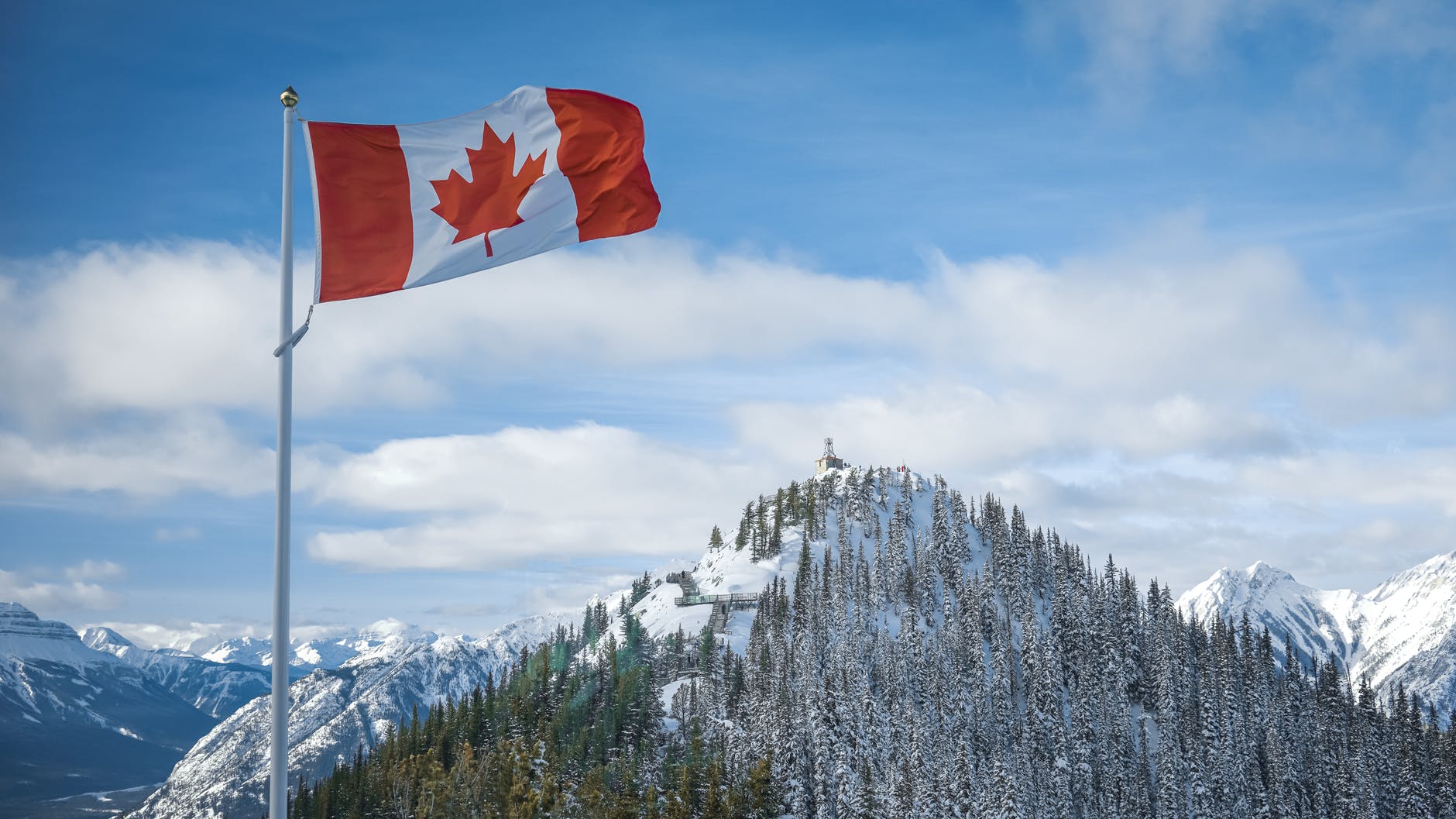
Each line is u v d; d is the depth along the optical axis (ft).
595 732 588.91
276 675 59.26
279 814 58.18
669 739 595.88
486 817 448.65
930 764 536.01
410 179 74.08
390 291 72.33
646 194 79.77
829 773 506.07
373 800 569.23
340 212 71.67
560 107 78.84
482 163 76.23
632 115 79.51
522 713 620.08
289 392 63.98
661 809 444.96
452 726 631.56
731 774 491.31
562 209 78.23
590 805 438.81
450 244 74.28
